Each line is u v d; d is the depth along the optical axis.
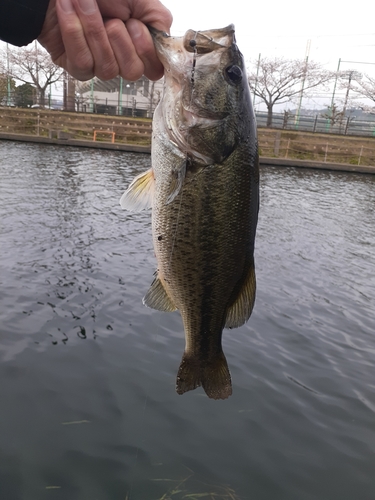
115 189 3.35
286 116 7.12
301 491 0.70
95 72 0.31
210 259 0.40
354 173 5.63
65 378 0.94
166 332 1.18
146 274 1.59
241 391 0.95
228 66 0.37
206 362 0.44
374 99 7.61
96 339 1.11
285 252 2.07
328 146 6.48
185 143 0.37
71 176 3.76
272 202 3.40
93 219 2.38
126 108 7.41
